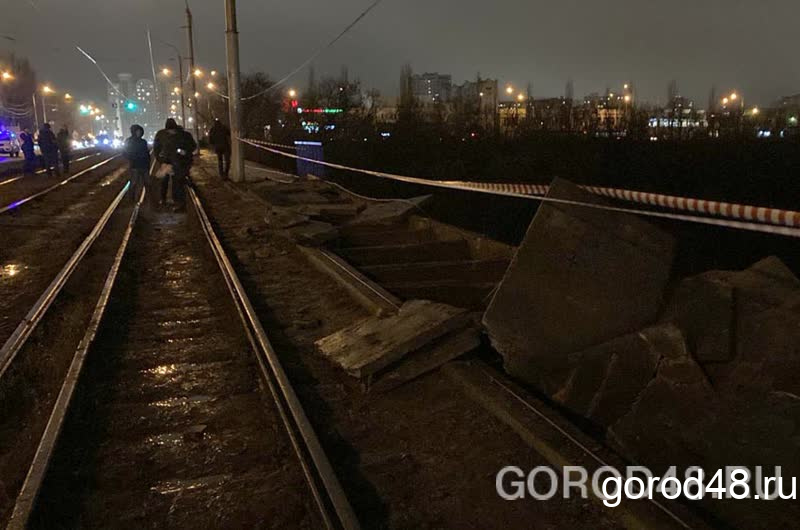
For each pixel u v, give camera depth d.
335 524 3.47
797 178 15.39
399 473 4.02
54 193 19.78
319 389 5.22
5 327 6.96
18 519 3.32
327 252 9.76
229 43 20.58
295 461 4.12
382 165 25.06
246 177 23.12
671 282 4.84
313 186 17.44
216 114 56.75
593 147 20.75
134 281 8.99
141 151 16.45
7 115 85.62
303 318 7.11
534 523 3.46
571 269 5.00
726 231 12.73
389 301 6.97
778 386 3.55
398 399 5.00
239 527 3.52
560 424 4.19
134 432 4.59
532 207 16.98
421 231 11.12
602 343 4.57
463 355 5.38
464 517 3.56
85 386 5.25
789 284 4.04
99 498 3.80
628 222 5.04
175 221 14.76
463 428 4.46
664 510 3.29
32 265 10.09
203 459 4.21
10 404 4.99
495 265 8.83
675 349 4.04
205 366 5.78
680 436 3.71
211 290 8.41
